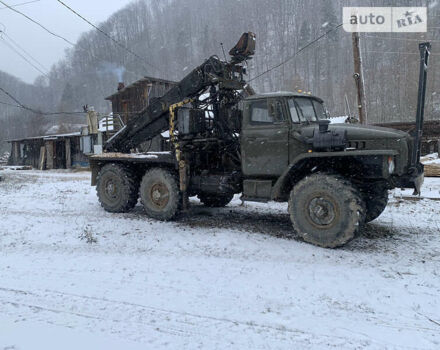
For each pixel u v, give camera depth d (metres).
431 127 17.36
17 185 12.69
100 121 26.05
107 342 2.70
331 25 45.12
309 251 4.80
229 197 8.23
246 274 4.05
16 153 31.92
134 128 8.07
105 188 7.80
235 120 6.77
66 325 2.95
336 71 46.59
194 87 6.77
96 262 4.47
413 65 37.47
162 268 4.25
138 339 2.74
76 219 6.83
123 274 4.07
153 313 3.15
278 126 5.61
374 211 6.07
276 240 5.34
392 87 39.00
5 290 3.65
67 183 13.65
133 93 24.89
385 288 3.66
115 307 3.26
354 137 5.07
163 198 6.75
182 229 6.07
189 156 6.66
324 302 3.37
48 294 3.54
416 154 4.95
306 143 5.30
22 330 2.87
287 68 44.91
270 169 5.73
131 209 8.02
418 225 6.27
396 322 3.02
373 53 44.91
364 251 4.82
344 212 4.74
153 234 5.73
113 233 5.80
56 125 54.94
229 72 6.86
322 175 5.01
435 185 10.12
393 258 4.54
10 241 5.39
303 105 5.84
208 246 5.09
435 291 3.60
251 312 3.18
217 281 3.85
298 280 3.87
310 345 2.68
